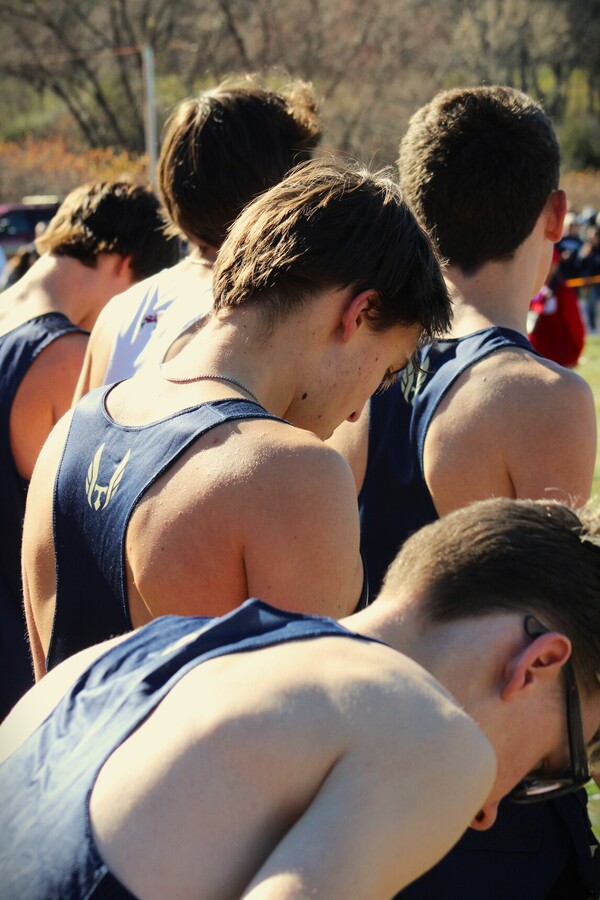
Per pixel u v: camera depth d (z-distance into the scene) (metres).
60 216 9.23
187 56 117.31
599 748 3.88
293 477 4.42
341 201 4.89
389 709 3.13
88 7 119.19
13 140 127.25
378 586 6.41
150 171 76.69
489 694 3.52
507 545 3.64
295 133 7.00
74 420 5.18
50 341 8.33
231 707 3.15
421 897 5.15
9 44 119.44
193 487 4.46
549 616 3.60
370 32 112.81
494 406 6.05
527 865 5.34
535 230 6.66
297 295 4.82
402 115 110.06
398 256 4.93
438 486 6.20
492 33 127.69
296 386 4.97
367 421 6.49
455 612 3.59
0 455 8.24
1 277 46.81
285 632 3.42
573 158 137.75
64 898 3.05
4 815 3.37
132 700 3.39
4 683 8.09
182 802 3.06
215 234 6.80
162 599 4.52
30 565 5.15
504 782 3.69
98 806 3.15
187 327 5.73
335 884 2.86
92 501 4.77
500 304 6.54
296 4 111.62
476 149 6.43
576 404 6.04
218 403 4.61
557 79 139.62
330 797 3.00
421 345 5.45
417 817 3.01
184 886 3.01
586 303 62.34
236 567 4.45
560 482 6.00
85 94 131.88
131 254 9.09
